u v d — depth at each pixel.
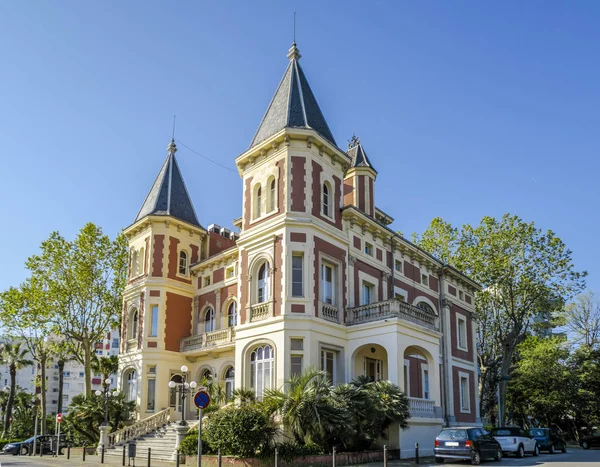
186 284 34.12
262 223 26.61
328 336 25.02
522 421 55.94
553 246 42.75
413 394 29.89
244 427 19.16
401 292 31.67
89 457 26.27
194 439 20.83
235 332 26.48
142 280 33.28
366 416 21.34
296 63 29.75
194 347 31.66
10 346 53.38
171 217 33.78
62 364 50.41
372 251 29.89
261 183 27.39
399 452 22.88
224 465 19.11
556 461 22.92
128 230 35.06
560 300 43.09
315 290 25.03
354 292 27.56
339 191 28.28
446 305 35.59
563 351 45.88
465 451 20.72
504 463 21.61
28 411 66.81
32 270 37.88
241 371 25.30
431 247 45.56
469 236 44.91
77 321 38.12
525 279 42.41
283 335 23.88
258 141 28.11
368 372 27.28
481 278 43.06
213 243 36.34
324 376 21.72
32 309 36.91
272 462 18.69
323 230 26.11
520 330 43.56
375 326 24.92
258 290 26.28
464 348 37.31
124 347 33.50
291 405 19.98
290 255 24.98
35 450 33.53
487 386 47.66
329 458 19.98
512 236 43.41
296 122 27.11
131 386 32.50
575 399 44.38
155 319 32.53
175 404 31.47
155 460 23.09
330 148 27.45
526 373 45.88
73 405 32.19
